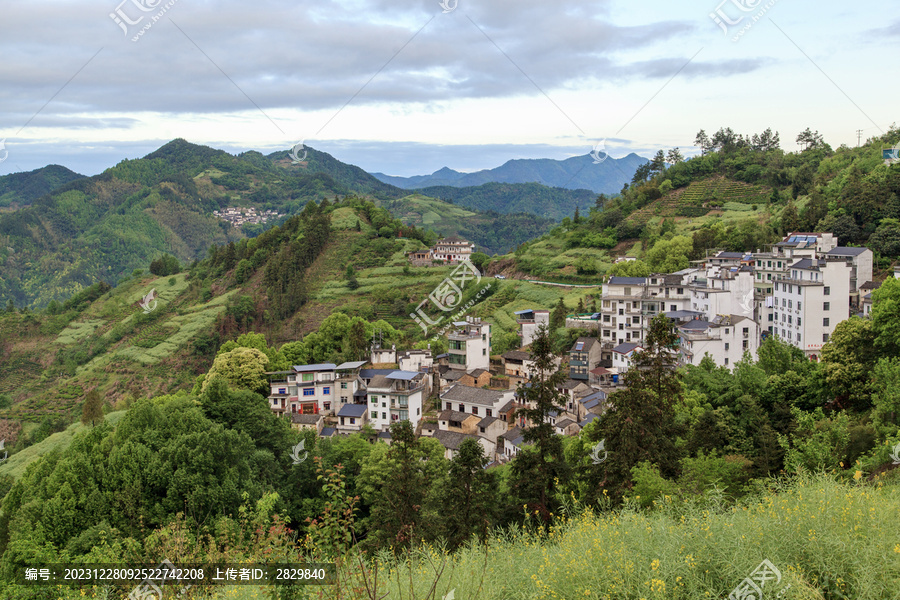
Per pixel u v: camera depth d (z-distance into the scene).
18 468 83.69
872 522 13.83
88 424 95.06
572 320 98.56
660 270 113.50
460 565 16.09
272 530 16.84
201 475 46.12
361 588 13.36
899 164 109.75
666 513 19.25
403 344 110.81
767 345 58.72
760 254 90.56
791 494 17.70
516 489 35.62
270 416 63.12
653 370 39.12
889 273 85.94
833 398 47.84
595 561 14.27
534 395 37.28
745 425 43.06
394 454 37.22
